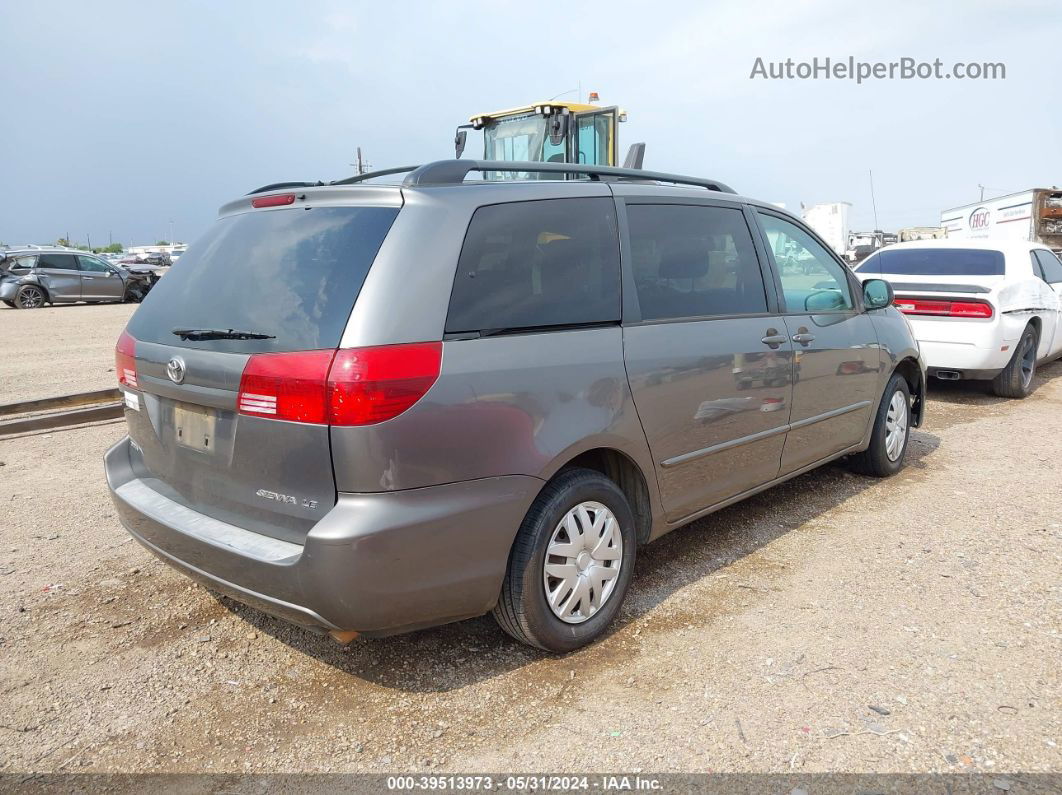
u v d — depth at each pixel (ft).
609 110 34.96
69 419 23.31
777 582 12.23
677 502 11.74
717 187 13.73
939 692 9.19
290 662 10.17
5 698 9.39
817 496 16.29
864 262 28.84
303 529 8.47
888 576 12.37
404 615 8.59
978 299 24.00
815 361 14.06
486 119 38.01
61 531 14.57
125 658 10.27
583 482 10.00
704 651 10.22
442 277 8.79
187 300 9.97
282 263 9.20
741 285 12.91
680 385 11.22
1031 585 11.94
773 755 8.16
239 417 8.83
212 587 9.43
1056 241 68.85
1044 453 19.34
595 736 8.55
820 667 9.77
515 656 10.24
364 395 8.04
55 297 73.15
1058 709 8.83
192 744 8.57
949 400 26.21
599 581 10.37
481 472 8.83
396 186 9.25
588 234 10.58
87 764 8.27
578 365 9.84
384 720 8.93
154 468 10.41
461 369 8.69
